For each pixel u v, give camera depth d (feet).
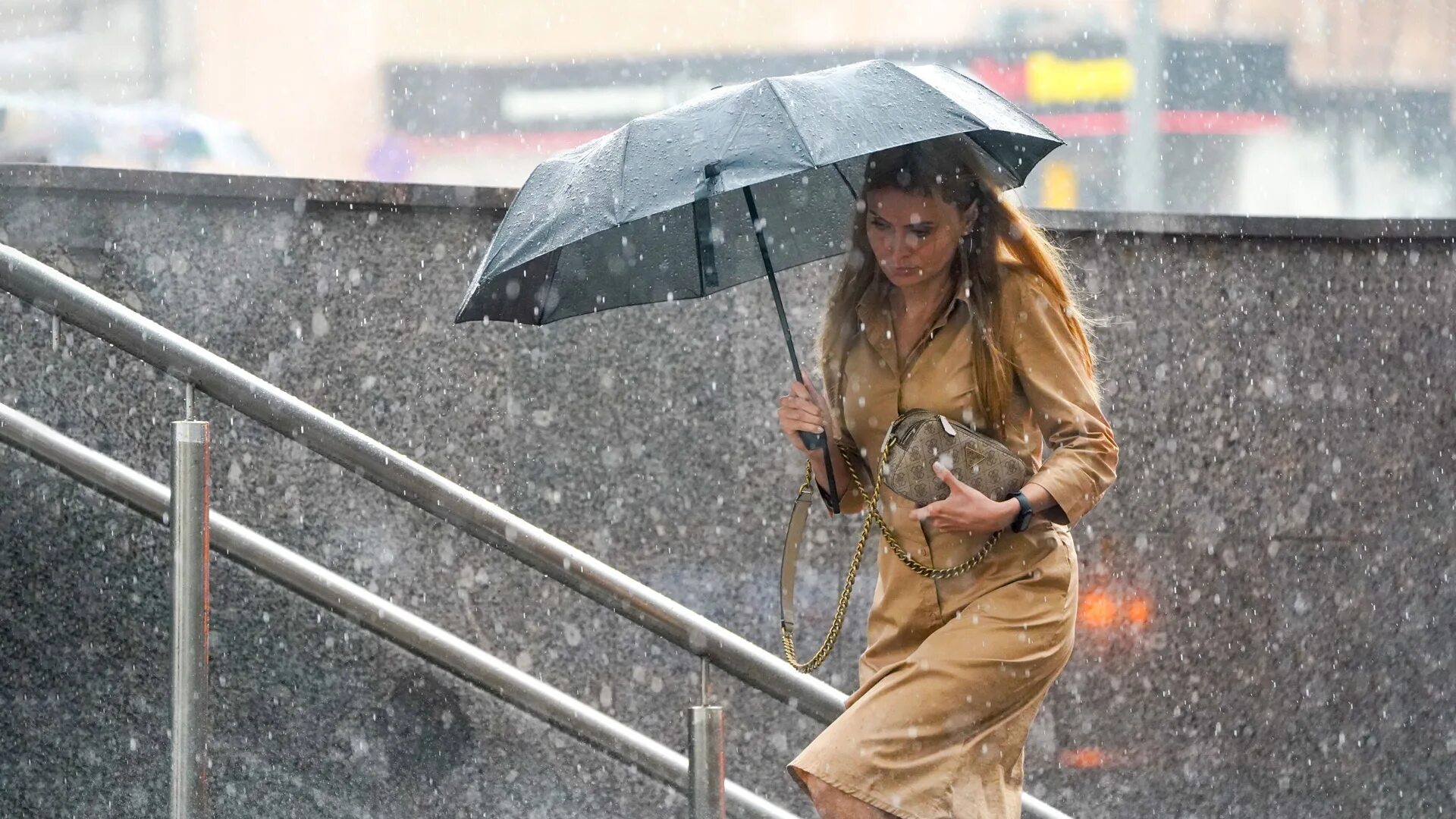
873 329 36.58
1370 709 54.19
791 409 37.29
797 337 51.26
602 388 50.52
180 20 158.20
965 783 34.22
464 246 49.65
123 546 46.68
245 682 47.34
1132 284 53.26
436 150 179.11
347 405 49.14
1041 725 52.31
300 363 48.91
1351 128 164.35
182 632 33.83
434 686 48.21
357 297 49.19
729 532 50.98
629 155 35.09
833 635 37.24
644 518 50.67
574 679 49.85
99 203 47.70
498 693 39.70
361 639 47.73
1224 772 53.31
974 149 35.42
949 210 34.76
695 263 41.37
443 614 49.26
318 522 48.62
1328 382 54.19
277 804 47.44
